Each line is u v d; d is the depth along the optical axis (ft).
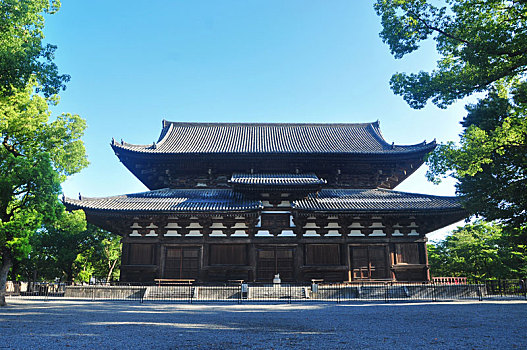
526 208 62.90
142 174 117.70
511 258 146.00
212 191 113.70
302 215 98.12
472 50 48.52
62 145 105.81
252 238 99.86
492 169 63.67
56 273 145.59
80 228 141.18
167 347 26.16
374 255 99.71
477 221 165.17
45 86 63.00
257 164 114.93
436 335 32.37
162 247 98.84
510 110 67.10
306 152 109.91
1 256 65.87
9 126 91.30
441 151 55.83
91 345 26.99
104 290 88.17
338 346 26.71
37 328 36.32
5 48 55.98
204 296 86.02
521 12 48.42
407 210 95.20
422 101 57.41
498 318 46.01
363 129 144.97
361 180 117.29
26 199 65.67
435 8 52.21
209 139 132.26
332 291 86.22
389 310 58.23
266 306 66.90
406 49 56.59
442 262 175.42
